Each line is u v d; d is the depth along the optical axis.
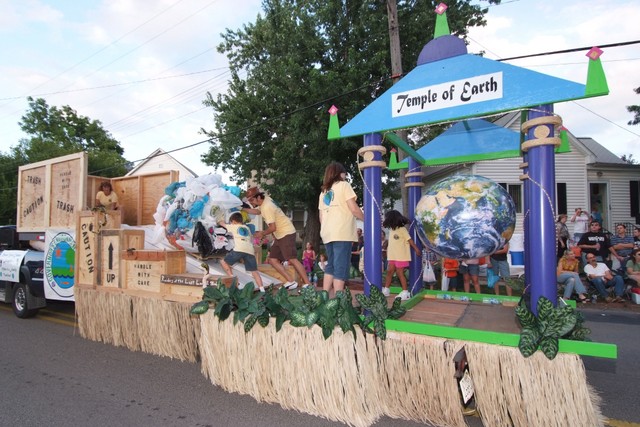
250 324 3.69
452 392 3.12
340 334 3.40
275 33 15.39
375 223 3.73
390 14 11.05
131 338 5.36
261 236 5.36
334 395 3.37
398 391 3.36
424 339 3.25
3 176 28.53
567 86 2.85
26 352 5.40
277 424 3.34
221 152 16.59
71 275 6.30
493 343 3.02
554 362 2.81
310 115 13.71
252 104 14.87
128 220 8.61
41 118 41.69
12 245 8.17
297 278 6.00
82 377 4.48
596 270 9.05
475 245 3.47
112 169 34.31
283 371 3.63
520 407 2.89
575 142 14.58
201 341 4.18
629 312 8.17
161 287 5.04
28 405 3.77
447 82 3.37
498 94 3.13
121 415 3.55
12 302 7.72
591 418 2.72
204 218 5.96
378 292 3.50
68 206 6.64
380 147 3.73
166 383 4.29
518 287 4.50
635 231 9.98
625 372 4.74
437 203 3.59
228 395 3.96
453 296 4.74
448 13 14.37
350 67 13.21
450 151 5.17
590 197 15.53
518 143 4.81
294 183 13.92
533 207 3.08
